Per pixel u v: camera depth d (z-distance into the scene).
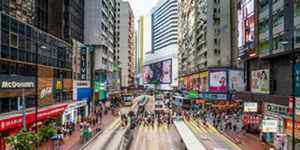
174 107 110.62
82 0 89.19
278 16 44.16
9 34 40.91
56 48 58.91
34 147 34.94
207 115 87.75
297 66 38.91
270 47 46.62
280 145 42.00
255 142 47.78
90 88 86.75
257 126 54.25
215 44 104.94
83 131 49.78
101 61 94.44
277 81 47.34
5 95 39.62
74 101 69.88
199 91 111.69
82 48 78.25
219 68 99.56
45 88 52.41
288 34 40.91
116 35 148.75
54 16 62.19
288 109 40.56
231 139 49.84
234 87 97.56
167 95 193.50
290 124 39.81
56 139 40.59
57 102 58.75
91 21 93.12
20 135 29.50
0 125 35.91
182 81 167.00
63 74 62.84
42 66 51.44
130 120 71.94
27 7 48.34
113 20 131.75
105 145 44.31
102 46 96.69
